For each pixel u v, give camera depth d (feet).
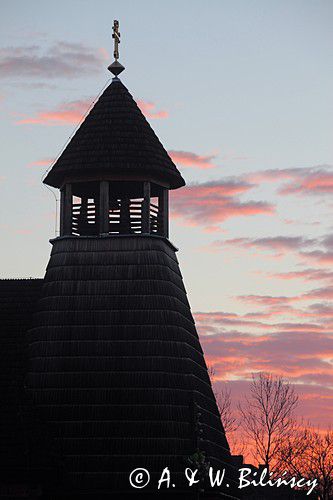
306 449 492.54
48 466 279.69
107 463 283.38
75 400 289.12
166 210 316.81
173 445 284.61
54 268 305.12
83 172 308.60
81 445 284.61
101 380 290.76
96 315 297.94
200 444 289.12
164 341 294.66
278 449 474.08
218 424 312.09
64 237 307.78
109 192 327.06
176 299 303.27
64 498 280.72
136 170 307.58
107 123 315.37
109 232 309.63
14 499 278.26
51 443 284.20
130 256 304.50
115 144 310.86
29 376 293.02
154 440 284.82
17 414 286.87
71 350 294.25
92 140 312.09
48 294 302.45
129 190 324.60
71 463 282.97
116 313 297.74
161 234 315.58
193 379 294.87
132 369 291.38
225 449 312.71
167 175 313.32
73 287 301.63
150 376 290.76
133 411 287.48
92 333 295.89
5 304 311.47
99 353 293.64
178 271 317.22
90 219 312.09
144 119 320.29
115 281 301.63
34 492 277.64
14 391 291.17
